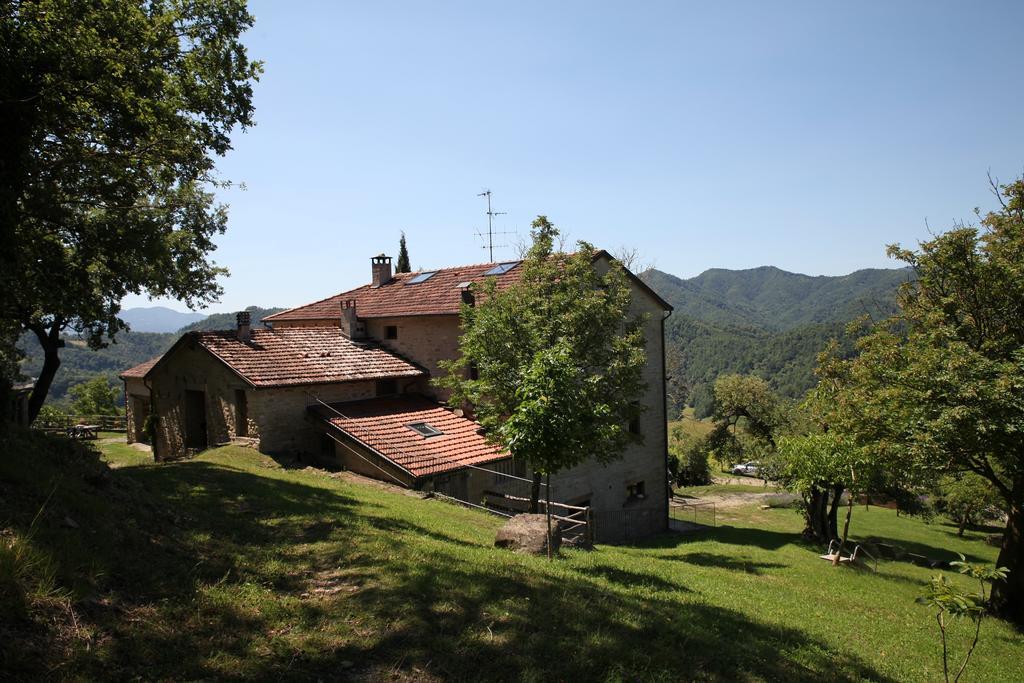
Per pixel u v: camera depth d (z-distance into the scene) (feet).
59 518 21.16
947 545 98.17
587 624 21.47
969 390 45.16
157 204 53.36
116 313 60.39
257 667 15.56
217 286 68.69
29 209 36.19
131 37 37.52
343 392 69.77
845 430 59.41
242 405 64.23
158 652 15.37
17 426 29.66
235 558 23.53
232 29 48.32
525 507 66.74
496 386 53.31
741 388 128.88
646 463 84.69
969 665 32.76
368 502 43.42
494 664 17.60
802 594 42.52
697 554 60.08
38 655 13.79
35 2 33.40
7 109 32.35
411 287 87.40
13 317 45.98
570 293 55.21
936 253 55.83
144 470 43.57
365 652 17.42
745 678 19.99
